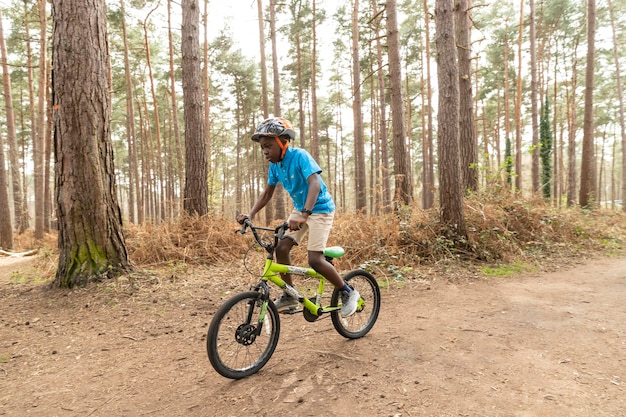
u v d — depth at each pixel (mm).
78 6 5375
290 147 3146
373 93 27438
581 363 2908
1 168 13398
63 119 5430
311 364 3041
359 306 3479
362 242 6895
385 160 19016
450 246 6984
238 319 2865
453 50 7102
